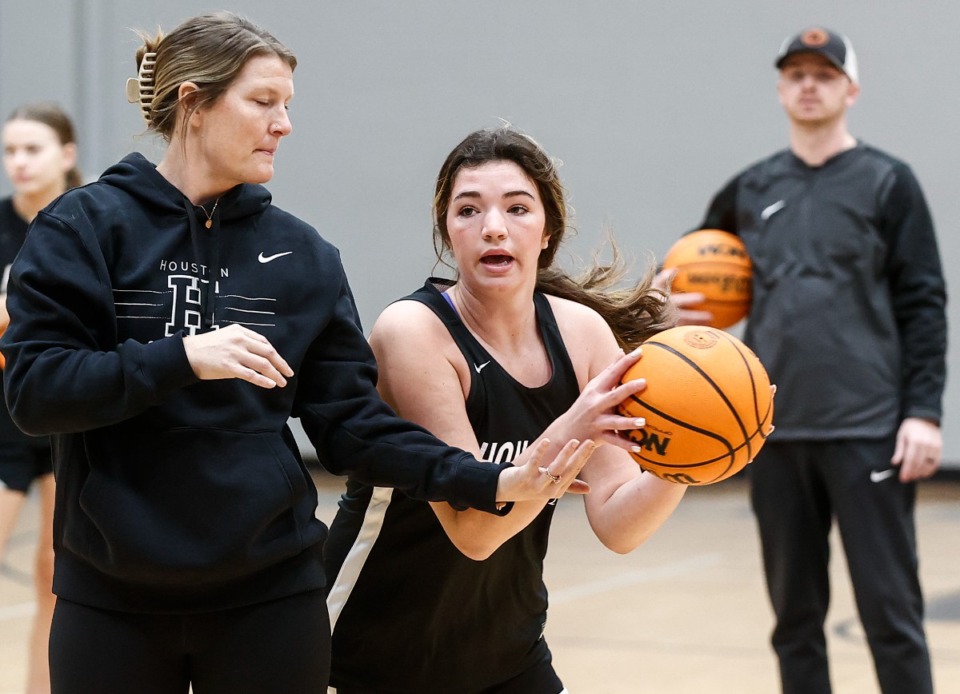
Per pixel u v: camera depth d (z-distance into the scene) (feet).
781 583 19.77
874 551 18.97
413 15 51.47
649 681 23.86
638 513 12.09
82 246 10.15
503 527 11.12
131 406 9.50
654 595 32.55
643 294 13.85
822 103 19.94
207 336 9.52
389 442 10.78
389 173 51.98
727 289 20.57
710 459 10.57
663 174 49.90
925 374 19.30
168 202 10.61
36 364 9.70
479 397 12.09
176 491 10.11
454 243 12.01
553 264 13.79
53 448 10.89
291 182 53.06
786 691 19.63
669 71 49.65
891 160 19.88
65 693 10.24
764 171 20.76
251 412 10.43
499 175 11.80
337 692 13.14
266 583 10.48
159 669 10.37
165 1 52.70
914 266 19.49
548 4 50.47
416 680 13.00
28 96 53.83
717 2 49.06
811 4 48.24
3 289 22.56
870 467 19.10
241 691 10.36
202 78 10.34
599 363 12.87
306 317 10.80
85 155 53.31
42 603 21.01
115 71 53.01
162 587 10.16
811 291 19.70
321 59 52.37
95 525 10.20
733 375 10.59
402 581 12.50
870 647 19.08
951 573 34.88
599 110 50.29
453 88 51.39
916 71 47.37
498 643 12.97
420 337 11.99
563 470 10.12
